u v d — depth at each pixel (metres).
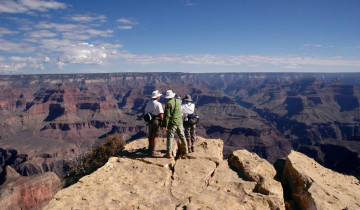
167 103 8.68
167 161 8.67
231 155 8.89
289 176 7.71
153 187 6.92
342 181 7.91
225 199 6.13
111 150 21.83
